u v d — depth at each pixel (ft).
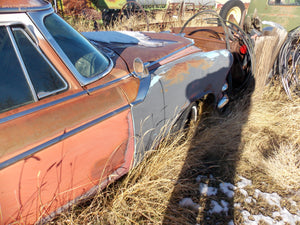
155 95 6.45
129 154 6.39
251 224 6.65
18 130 4.12
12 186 4.09
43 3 5.21
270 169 8.52
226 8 17.49
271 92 13.35
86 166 5.27
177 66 7.50
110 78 5.71
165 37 10.07
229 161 8.89
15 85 4.32
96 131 5.08
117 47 7.78
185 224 6.53
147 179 7.13
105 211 6.26
